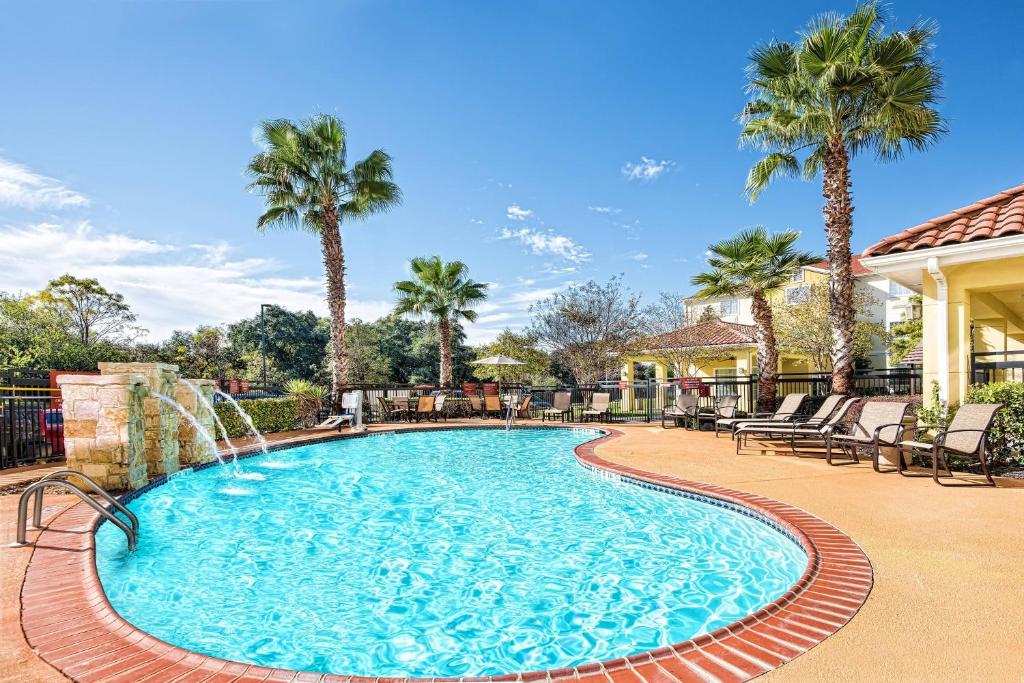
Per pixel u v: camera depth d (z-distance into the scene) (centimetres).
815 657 263
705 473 775
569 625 364
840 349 1214
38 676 250
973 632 286
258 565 479
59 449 951
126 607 394
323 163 1748
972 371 828
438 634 354
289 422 1449
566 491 753
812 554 418
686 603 392
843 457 903
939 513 532
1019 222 738
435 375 4475
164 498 710
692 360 2339
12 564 401
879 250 882
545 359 2894
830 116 1202
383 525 597
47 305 3014
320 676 253
